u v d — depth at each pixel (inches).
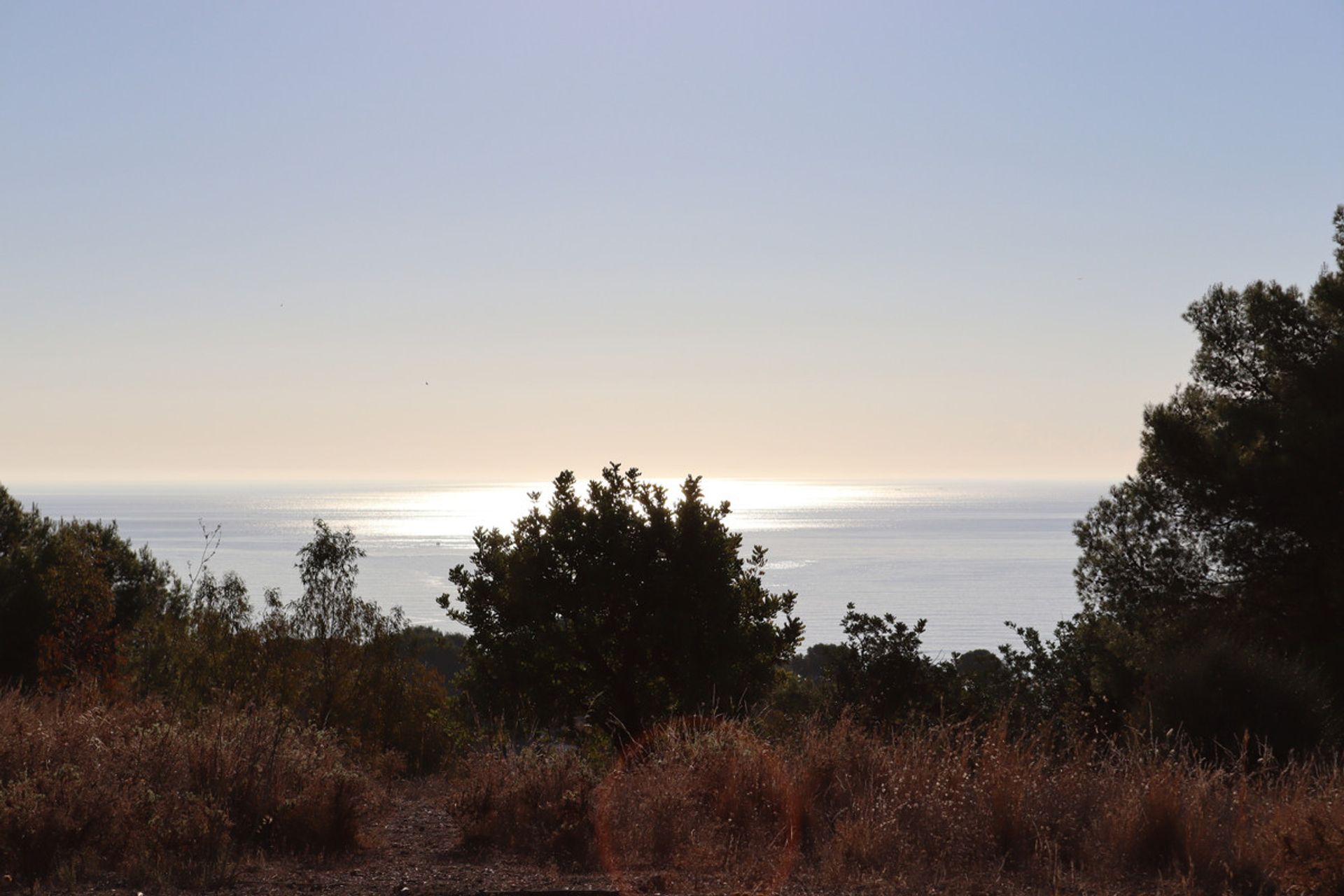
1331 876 218.1
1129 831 251.9
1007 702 603.2
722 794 290.7
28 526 1230.9
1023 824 262.1
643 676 665.6
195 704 654.5
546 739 601.9
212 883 237.6
